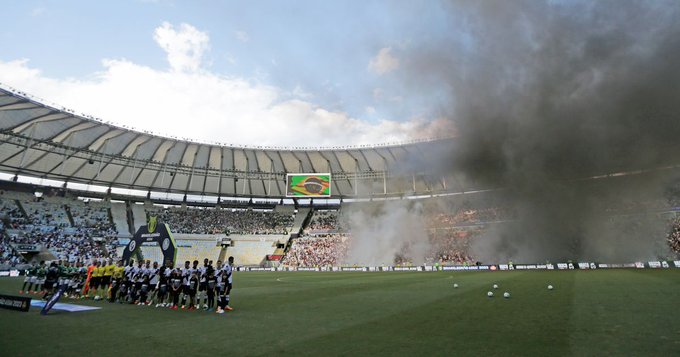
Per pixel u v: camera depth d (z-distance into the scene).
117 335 8.78
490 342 7.49
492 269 43.50
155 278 15.34
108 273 17.23
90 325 10.15
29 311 12.78
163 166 55.41
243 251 58.47
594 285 19.05
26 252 39.72
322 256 57.44
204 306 14.30
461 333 8.42
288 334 8.73
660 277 22.39
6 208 44.66
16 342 8.01
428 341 7.70
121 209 56.38
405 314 11.45
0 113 36.66
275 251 60.00
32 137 41.53
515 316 10.54
